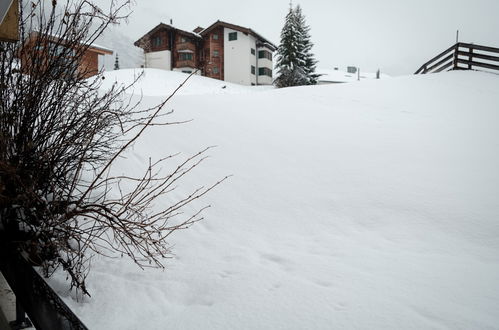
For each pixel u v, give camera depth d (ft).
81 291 7.98
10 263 6.97
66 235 8.07
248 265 9.81
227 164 18.84
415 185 15.92
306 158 19.85
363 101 35.58
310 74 126.72
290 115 29.55
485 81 43.42
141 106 26.21
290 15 124.16
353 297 7.91
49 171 8.72
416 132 24.81
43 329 4.65
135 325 6.91
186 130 23.04
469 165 18.21
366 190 15.69
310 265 9.82
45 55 8.55
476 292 8.21
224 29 132.57
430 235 12.06
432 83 43.68
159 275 9.12
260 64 142.31
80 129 8.87
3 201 8.11
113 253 10.11
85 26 8.66
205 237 12.12
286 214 14.05
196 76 111.75
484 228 12.21
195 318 7.14
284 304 7.61
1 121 8.41
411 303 7.68
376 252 10.86
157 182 15.84
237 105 32.07
